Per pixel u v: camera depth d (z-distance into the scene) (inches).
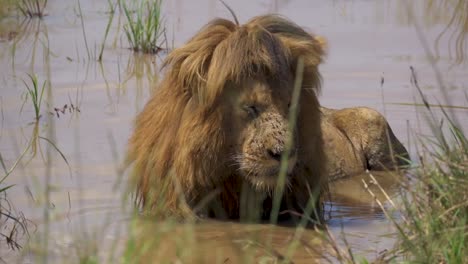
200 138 474.3
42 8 924.0
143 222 481.4
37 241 434.9
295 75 479.5
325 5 936.3
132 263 419.8
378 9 924.6
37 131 613.9
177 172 482.9
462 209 407.5
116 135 605.3
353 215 516.1
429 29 849.5
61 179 537.6
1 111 649.6
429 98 673.0
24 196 513.3
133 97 687.1
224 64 465.1
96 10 933.8
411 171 544.4
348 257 422.9
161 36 833.5
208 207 493.4
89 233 462.3
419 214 417.1
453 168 427.8
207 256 440.8
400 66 746.2
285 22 494.6
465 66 743.7
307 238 473.1
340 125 632.4
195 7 924.0
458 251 379.6
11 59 773.9
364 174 612.4
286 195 497.7
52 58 780.6
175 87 490.3
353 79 718.5
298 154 486.6
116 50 808.3
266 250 447.2
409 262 388.5
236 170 480.7
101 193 519.2
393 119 648.4
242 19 872.9
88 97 684.7
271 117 464.4
